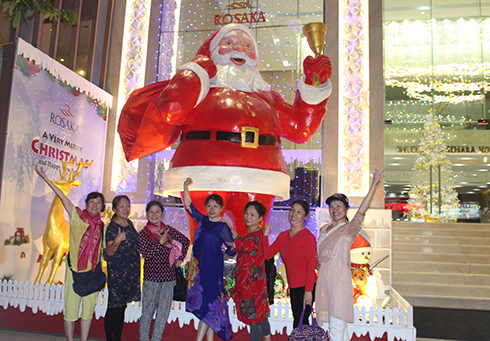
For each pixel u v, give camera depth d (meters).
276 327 4.13
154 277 3.55
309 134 5.07
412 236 9.45
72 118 6.71
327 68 4.66
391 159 17.73
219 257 3.41
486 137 16.69
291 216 3.52
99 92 7.52
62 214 5.98
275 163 4.42
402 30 18.20
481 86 17.64
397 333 3.98
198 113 4.37
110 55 8.19
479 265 8.10
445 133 16.92
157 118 4.77
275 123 4.59
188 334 4.21
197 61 4.43
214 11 8.59
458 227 9.79
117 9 8.30
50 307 4.47
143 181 7.81
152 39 8.14
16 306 4.56
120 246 3.58
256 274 3.36
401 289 7.72
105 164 7.90
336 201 3.36
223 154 4.18
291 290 3.54
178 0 8.41
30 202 5.70
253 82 4.77
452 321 5.68
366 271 5.00
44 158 6.02
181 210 7.93
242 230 4.37
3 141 5.29
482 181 17.97
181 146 4.46
